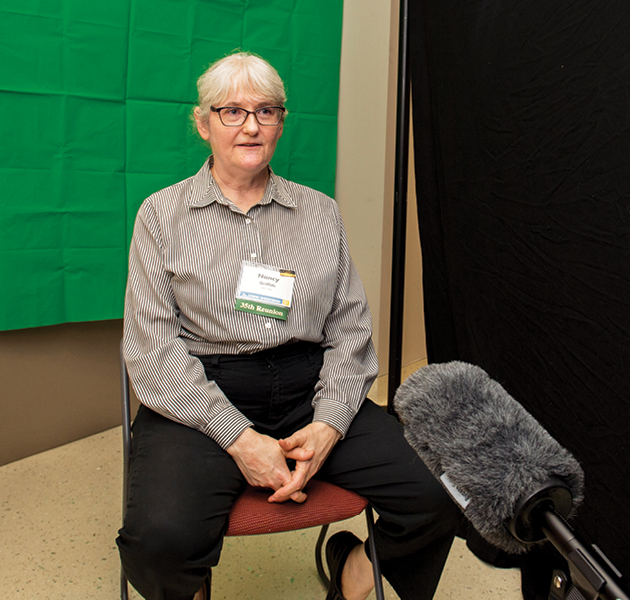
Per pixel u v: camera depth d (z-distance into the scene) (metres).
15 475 2.00
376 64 2.41
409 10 1.81
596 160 1.35
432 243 1.88
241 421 1.21
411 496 1.17
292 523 1.15
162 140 1.97
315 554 1.67
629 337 1.32
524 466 0.48
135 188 1.96
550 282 1.50
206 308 1.32
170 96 1.95
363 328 1.44
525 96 1.50
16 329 1.95
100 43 1.80
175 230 1.35
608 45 1.29
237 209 1.37
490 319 1.69
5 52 1.66
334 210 1.51
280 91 1.36
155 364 1.25
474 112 1.65
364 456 1.25
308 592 1.56
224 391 1.33
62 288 1.92
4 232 1.77
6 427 2.03
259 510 1.16
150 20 1.86
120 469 2.07
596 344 1.40
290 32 2.12
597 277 1.38
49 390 2.11
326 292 1.41
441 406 0.56
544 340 1.53
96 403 2.25
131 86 1.88
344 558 1.40
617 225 1.32
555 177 1.45
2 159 1.72
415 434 0.58
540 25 1.44
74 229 1.89
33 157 1.77
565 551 0.44
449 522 1.17
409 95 1.87
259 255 1.36
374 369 1.43
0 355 1.95
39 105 1.75
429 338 1.97
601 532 1.43
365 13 2.31
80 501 1.89
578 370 1.45
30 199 1.79
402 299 2.00
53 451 2.16
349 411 1.29
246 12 2.02
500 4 1.54
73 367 2.15
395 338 2.03
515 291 1.60
